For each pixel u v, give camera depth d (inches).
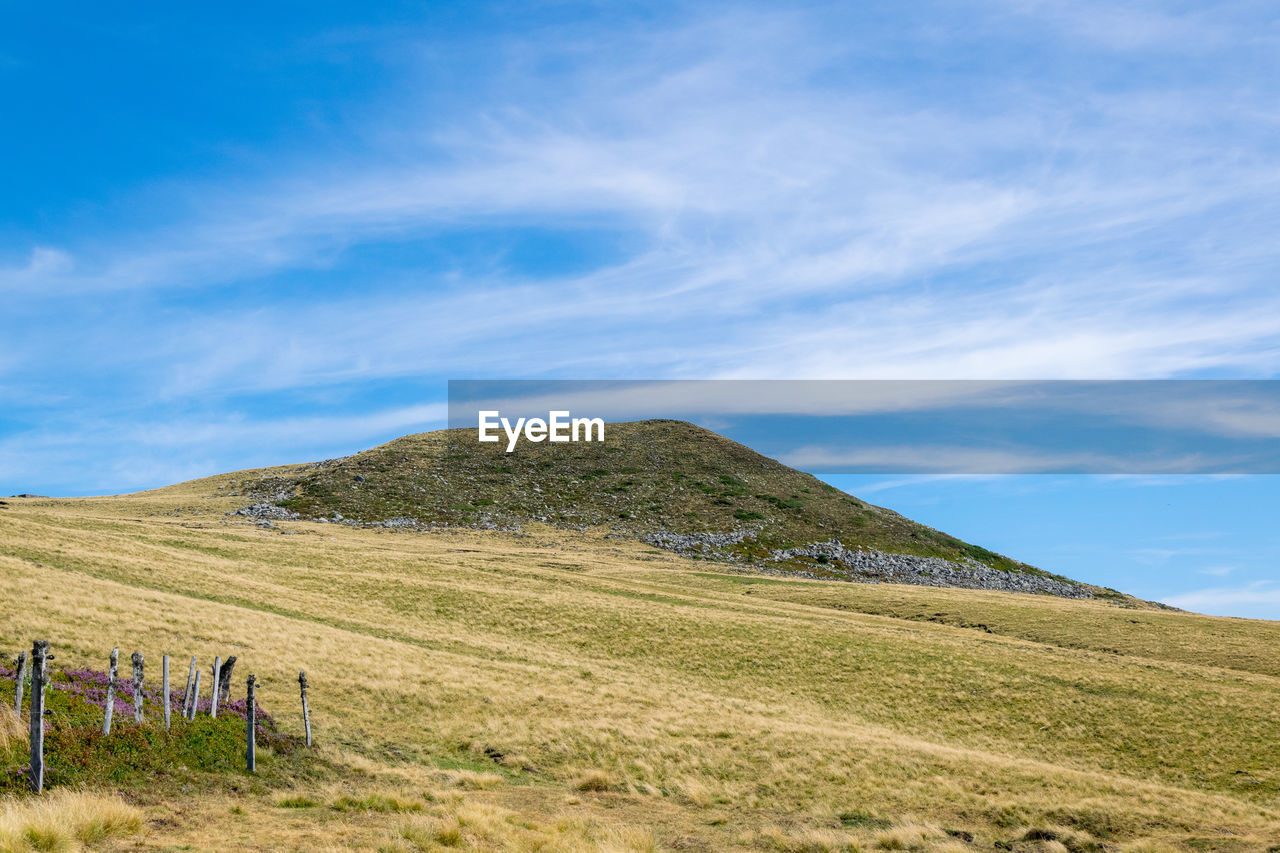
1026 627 2775.6
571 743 1253.7
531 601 2571.4
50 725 775.1
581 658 2032.5
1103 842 938.7
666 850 819.4
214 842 629.0
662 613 2519.7
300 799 810.8
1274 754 1530.5
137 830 618.2
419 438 6747.1
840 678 1969.7
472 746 1202.0
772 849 850.8
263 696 1227.9
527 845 721.0
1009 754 1539.1
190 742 864.3
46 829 534.0
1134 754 1552.7
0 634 1224.2
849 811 1043.3
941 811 1051.9
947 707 1797.5
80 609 1462.8
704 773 1178.6
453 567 3149.6
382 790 909.8
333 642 1659.7
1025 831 961.5
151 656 1289.4
